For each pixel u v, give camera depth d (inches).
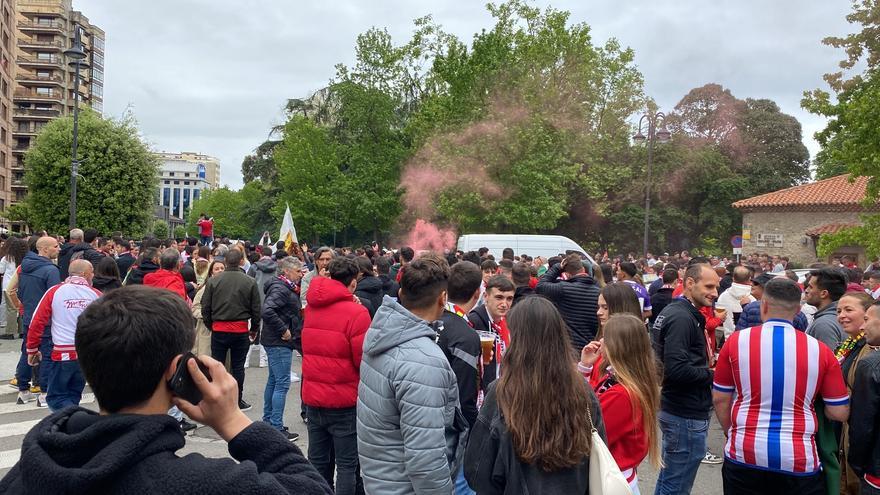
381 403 129.6
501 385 104.3
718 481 241.8
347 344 186.4
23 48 3713.1
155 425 54.3
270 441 61.0
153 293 60.0
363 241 1934.1
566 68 1357.0
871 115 647.8
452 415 135.3
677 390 178.5
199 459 55.6
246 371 419.8
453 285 169.0
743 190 1845.5
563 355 103.2
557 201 1316.4
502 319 198.4
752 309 276.2
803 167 2114.9
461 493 159.9
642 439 122.8
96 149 1433.3
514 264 301.7
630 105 1556.3
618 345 125.2
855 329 174.1
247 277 299.0
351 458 190.5
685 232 1851.6
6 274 498.3
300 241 1780.3
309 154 1739.7
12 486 54.7
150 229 1510.8
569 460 98.7
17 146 3668.8
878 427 139.0
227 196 3570.4
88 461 52.6
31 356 253.8
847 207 1386.6
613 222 1802.4
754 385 142.9
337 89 1626.5
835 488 143.7
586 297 265.1
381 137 1625.2
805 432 140.8
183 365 57.7
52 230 1414.9
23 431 285.0
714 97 2151.8
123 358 55.3
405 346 129.3
